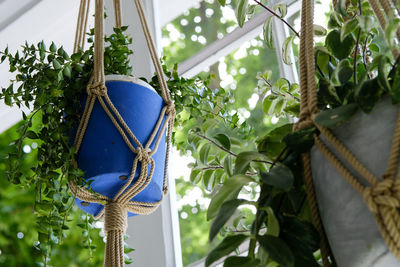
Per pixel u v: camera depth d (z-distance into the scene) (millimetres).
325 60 1056
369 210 695
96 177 1120
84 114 1164
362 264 696
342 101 917
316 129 812
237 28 2332
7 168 1287
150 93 1216
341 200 730
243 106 2371
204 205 2242
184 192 2271
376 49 1200
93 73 1188
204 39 2643
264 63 2398
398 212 666
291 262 751
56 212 1255
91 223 1457
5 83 2814
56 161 1228
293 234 812
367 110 747
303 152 822
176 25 2740
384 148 711
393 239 658
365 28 881
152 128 1187
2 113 2928
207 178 1401
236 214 1296
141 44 2246
